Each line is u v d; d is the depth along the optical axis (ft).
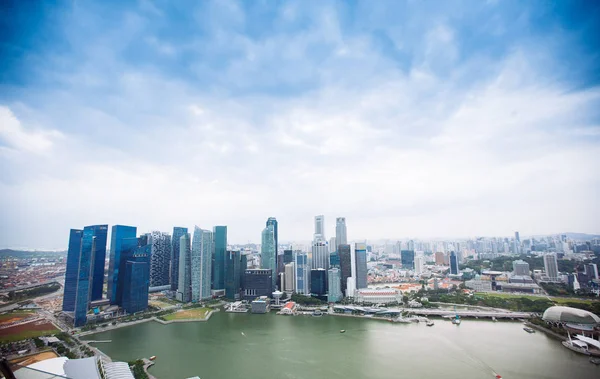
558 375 581.12
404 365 634.43
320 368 622.54
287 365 637.30
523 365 629.51
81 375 446.19
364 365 635.66
